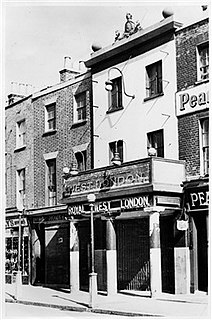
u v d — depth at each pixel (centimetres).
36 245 2866
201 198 1898
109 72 2316
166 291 2084
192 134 2005
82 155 2594
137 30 2312
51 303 1941
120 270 2333
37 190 2922
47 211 2758
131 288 2280
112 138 2377
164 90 2127
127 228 2328
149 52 2209
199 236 1978
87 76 2591
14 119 3175
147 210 1905
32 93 3095
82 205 2223
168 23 2094
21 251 2962
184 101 2039
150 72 2225
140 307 1680
